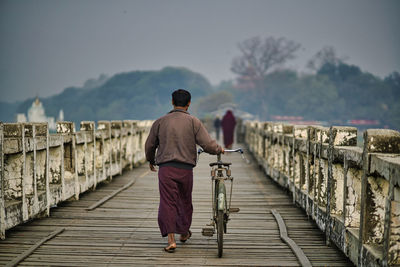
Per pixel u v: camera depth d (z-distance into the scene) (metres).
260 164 35.00
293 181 20.44
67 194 18.81
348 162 11.97
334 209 13.50
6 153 13.46
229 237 14.27
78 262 11.62
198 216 17.38
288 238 13.78
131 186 24.61
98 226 15.41
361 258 10.55
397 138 10.20
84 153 21.58
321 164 15.28
